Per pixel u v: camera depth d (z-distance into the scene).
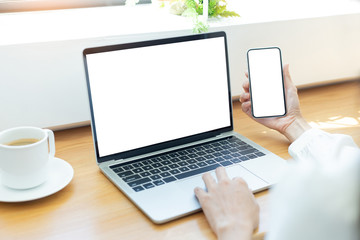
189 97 0.93
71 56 0.98
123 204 0.73
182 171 0.82
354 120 1.07
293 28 1.21
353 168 0.39
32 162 0.73
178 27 1.10
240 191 0.67
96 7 1.23
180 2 1.22
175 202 0.72
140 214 0.71
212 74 0.96
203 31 1.08
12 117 0.97
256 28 1.16
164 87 0.90
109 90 0.84
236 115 1.13
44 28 1.06
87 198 0.75
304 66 1.28
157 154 0.89
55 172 0.81
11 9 1.10
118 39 1.02
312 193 0.39
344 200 0.38
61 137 1.00
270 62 0.95
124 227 0.67
